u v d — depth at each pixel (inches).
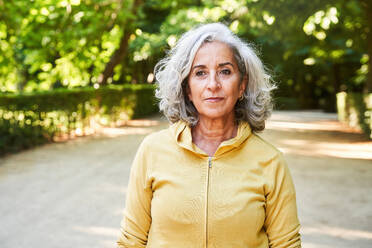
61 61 517.3
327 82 1064.8
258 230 54.7
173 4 536.4
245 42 62.4
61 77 541.3
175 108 61.2
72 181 246.8
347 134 484.1
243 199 54.3
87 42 488.4
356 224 173.3
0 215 184.9
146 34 700.0
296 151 367.9
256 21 380.8
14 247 149.9
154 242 56.4
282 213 55.7
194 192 55.2
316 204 202.5
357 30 555.2
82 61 518.3
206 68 57.4
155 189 57.6
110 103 566.6
